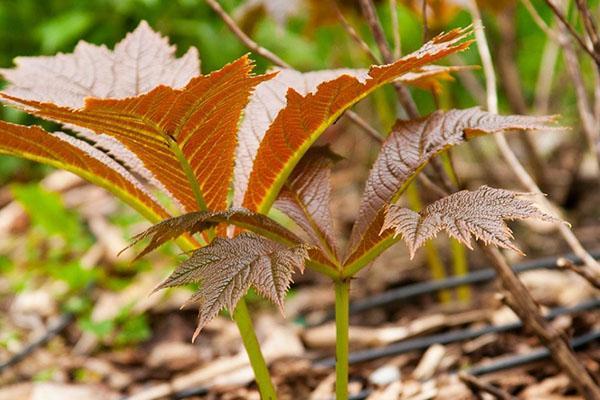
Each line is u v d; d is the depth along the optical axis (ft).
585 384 4.39
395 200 4.04
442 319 5.98
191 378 5.67
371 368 5.64
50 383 5.89
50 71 4.31
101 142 4.19
